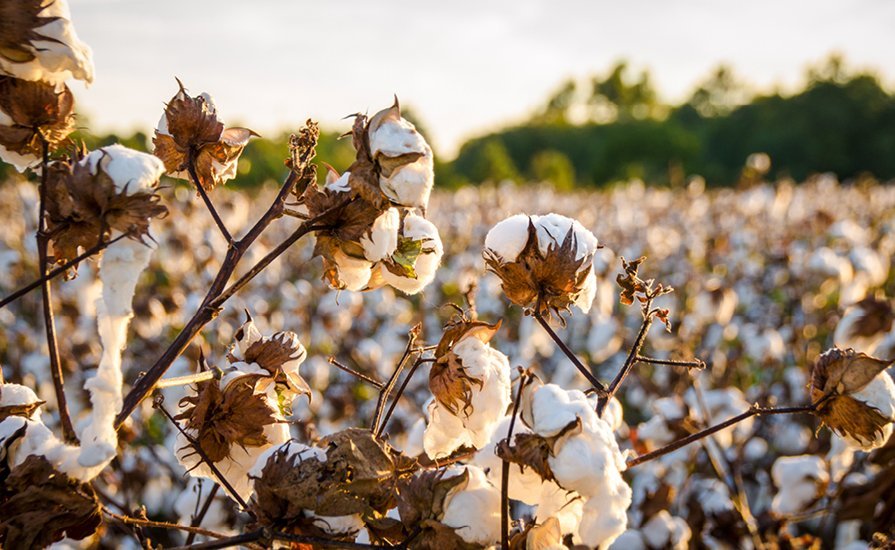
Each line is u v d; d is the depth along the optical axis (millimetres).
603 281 2508
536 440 679
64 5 719
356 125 735
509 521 731
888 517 1107
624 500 672
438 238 794
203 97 808
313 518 712
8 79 726
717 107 36812
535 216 783
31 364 2111
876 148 25484
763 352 2693
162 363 706
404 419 1679
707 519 1418
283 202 752
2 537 664
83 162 663
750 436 1967
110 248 659
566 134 31844
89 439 653
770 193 7410
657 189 12398
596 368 2805
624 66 39062
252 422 764
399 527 721
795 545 1360
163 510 1539
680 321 2473
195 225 3375
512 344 2580
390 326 2936
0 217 5469
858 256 2875
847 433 815
